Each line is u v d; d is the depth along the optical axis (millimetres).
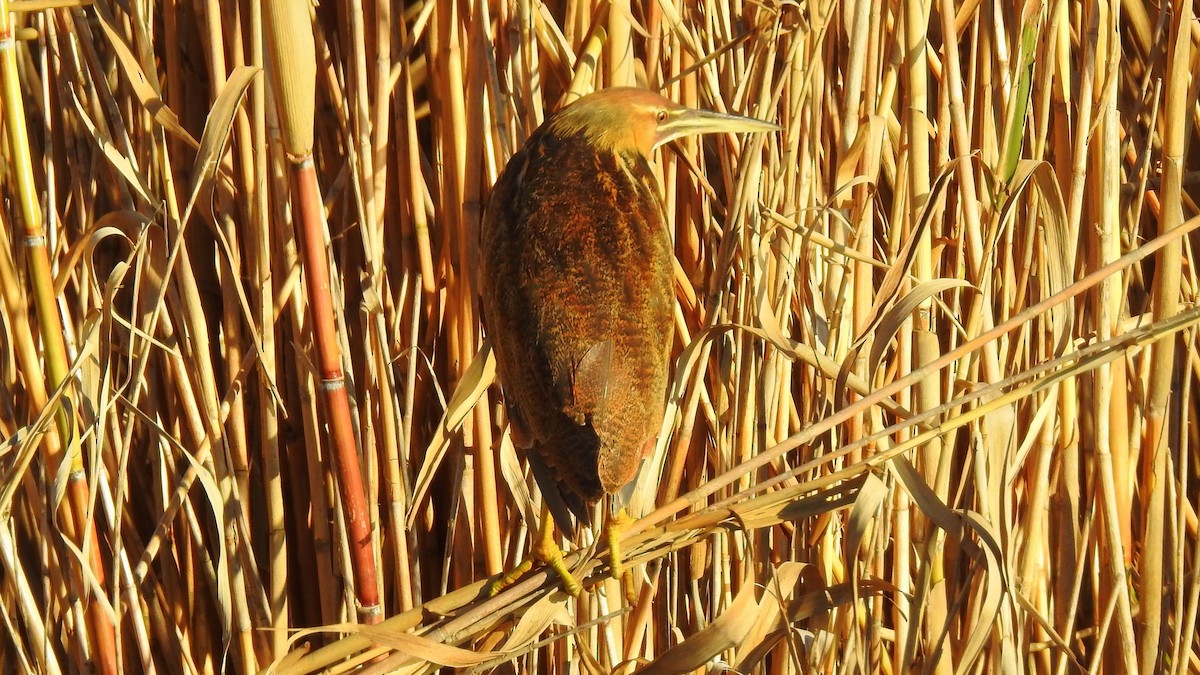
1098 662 5863
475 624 4629
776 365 5641
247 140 5246
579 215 4734
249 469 5910
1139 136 6621
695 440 5910
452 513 5480
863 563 5734
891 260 5609
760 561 5953
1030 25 5016
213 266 5871
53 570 5496
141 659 5602
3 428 5543
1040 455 5805
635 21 5355
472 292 5438
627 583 4973
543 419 4566
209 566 5781
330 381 4805
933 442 5500
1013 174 5184
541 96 5562
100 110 5465
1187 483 6852
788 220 5180
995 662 5875
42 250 4711
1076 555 6031
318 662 4703
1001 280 5965
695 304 5797
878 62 5809
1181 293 6395
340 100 5480
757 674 6133
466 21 5406
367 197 5277
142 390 5707
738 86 5512
